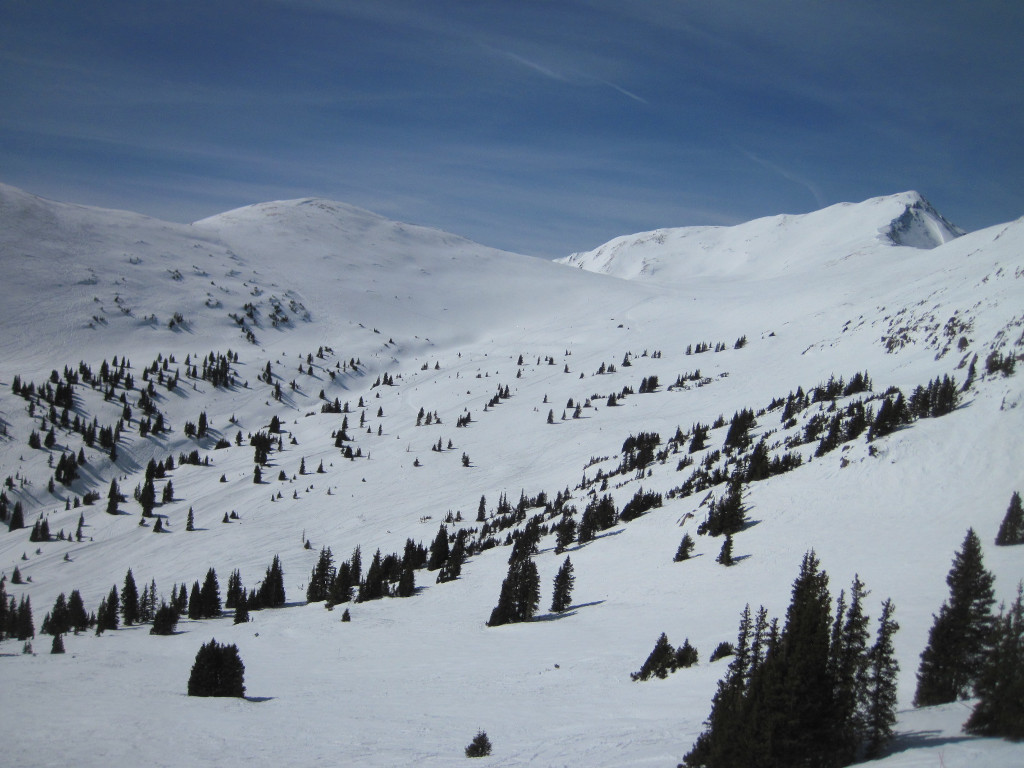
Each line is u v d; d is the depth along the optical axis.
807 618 23.34
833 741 22.44
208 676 47.38
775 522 71.69
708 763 23.59
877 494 69.31
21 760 29.62
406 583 98.94
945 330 130.00
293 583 118.12
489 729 34.44
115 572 131.00
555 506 124.69
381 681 51.09
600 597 71.88
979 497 61.84
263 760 29.81
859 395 110.69
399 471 177.00
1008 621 27.36
